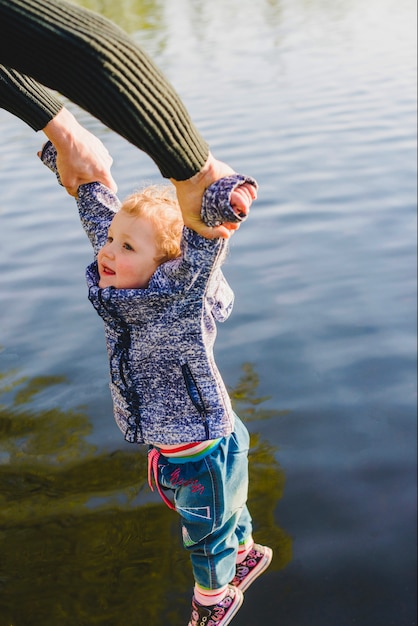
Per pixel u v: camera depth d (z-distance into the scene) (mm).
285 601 2969
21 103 1751
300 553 3186
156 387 1757
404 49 17344
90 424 4051
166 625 2883
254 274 5824
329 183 8016
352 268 5855
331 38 20047
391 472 3623
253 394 4230
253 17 25828
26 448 3871
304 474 3619
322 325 4977
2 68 1695
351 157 8984
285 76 14930
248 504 3432
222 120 11453
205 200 1363
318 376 4398
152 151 1286
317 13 25844
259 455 3742
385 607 2947
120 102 1222
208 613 1883
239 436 1907
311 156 9141
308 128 10625
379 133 10070
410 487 3535
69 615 2914
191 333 1691
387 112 11305
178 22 24875
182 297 1642
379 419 4000
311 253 6184
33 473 3686
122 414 1811
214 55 18016
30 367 4590
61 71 1221
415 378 4344
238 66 16297
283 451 3773
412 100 12031
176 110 1283
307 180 8172
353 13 25359
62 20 1211
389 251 6141
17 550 3221
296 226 6809
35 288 5688
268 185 8078
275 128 10719
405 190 7633
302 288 5535
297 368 4484
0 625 2869
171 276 1635
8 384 4410
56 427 4031
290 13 26438
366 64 15750
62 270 5996
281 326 4980
